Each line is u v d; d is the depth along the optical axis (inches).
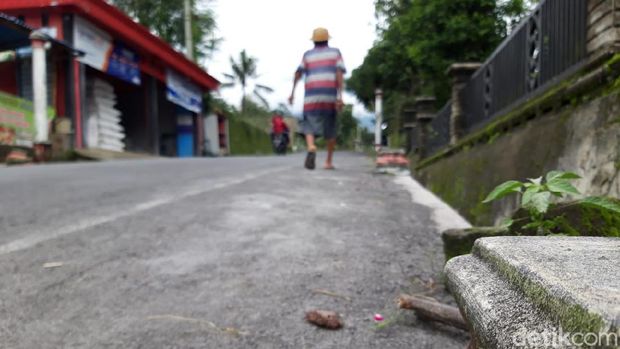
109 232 112.2
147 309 69.6
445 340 61.8
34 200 156.9
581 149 95.8
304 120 288.7
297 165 349.7
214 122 1111.0
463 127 225.3
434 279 85.5
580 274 24.3
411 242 112.7
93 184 200.1
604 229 64.4
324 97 275.9
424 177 259.9
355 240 112.2
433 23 373.7
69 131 527.8
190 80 911.0
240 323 65.9
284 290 78.3
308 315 67.0
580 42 111.3
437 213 158.6
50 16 566.3
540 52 133.6
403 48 482.3
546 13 130.0
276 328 64.6
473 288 29.0
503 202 131.3
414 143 370.3
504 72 165.2
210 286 79.2
